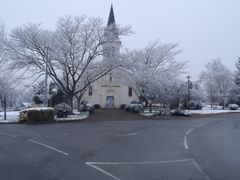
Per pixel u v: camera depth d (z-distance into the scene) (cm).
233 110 6681
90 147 1553
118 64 4322
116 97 6638
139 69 4919
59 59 3912
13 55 3853
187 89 6294
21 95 4209
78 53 4025
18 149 1456
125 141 1814
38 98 5028
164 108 5100
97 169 1034
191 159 1246
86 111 5031
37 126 2756
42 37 3862
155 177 937
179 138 1992
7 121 3173
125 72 4894
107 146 1597
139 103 5828
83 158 1241
